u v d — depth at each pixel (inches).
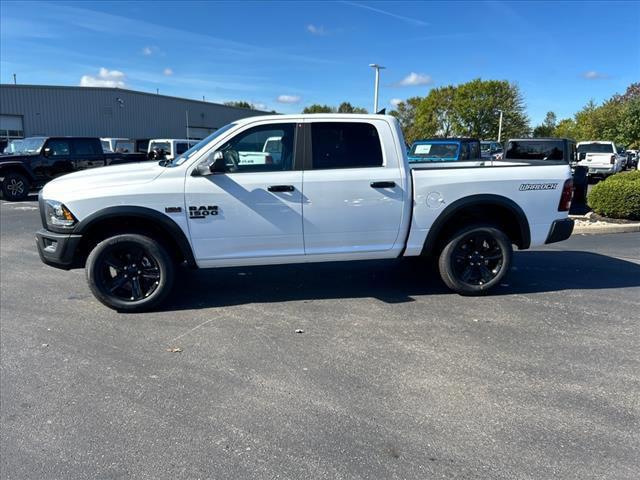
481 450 108.1
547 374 142.9
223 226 192.1
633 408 124.9
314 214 196.1
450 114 2377.0
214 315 191.9
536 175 210.8
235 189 190.1
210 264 197.0
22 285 235.0
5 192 581.6
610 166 886.4
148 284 196.9
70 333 174.6
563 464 103.4
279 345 163.5
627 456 105.9
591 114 1862.7
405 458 105.6
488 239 212.8
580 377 141.2
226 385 136.9
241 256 197.2
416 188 201.8
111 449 109.0
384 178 198.4
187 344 164.6
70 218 185.2
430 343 164.7
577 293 220.8
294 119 195.9
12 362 151.3
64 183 191.5
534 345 163.2
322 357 154.3
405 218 203.3
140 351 159.2
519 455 106.4
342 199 196.7
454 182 204.2
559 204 214.7
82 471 101.8
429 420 119.6
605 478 99.1
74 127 1445.6
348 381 138.9
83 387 136.2
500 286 230.7
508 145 509.4
